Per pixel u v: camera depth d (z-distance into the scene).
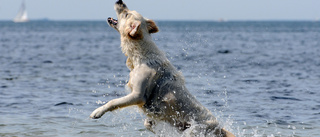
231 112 11.75
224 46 45.91
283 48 43.38
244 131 9.91
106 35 87.31
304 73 21.23
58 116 11.18
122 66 24.64
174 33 87.06
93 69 22.86
